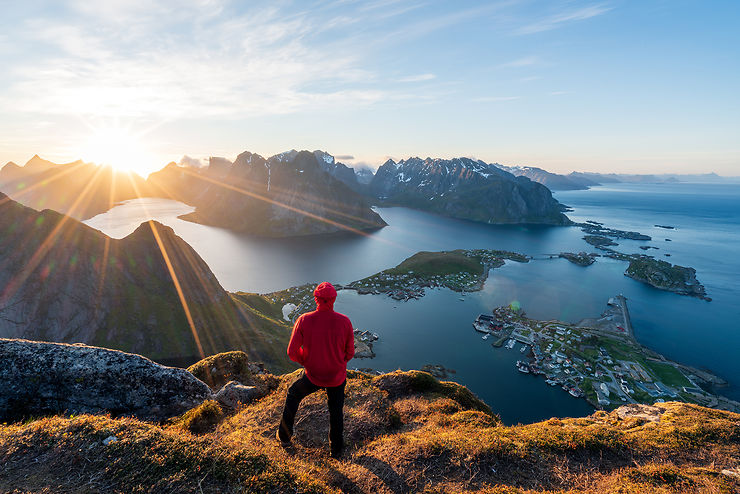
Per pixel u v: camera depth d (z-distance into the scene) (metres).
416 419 11.87
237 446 6.41
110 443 5.62
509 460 7.77
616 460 8.31
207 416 9.92
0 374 8.84
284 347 102.00
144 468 5.11
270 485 5.14
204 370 14.77
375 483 6.82
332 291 6.94
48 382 9.09
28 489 4.62
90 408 9.27
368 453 7.95
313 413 10.24
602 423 12.16
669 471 7.38
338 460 7.63
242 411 10.60
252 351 96.56
